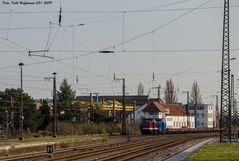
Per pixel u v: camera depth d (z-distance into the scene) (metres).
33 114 124.62
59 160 46.56
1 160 46.91
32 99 126.69
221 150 58.31
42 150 65.12
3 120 125.00
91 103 144.75
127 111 178.00
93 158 49.19
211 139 95.94
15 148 57.97
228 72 76.44
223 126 88.38
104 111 149.50
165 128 140.62
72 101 141.75
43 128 129.62
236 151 56.06
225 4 73.06
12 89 126.62
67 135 110.12
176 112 187.12
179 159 48.75
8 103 125.38
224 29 74.12
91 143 83.56
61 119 139.88
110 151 60.53
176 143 81.69
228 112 78.81
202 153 53.75
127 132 136.38
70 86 142.25
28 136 100.75
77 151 61.69
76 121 140.00
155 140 93.00
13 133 104.12
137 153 57.78
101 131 127.25
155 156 54.03
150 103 173.00
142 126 131.75
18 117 123.50
